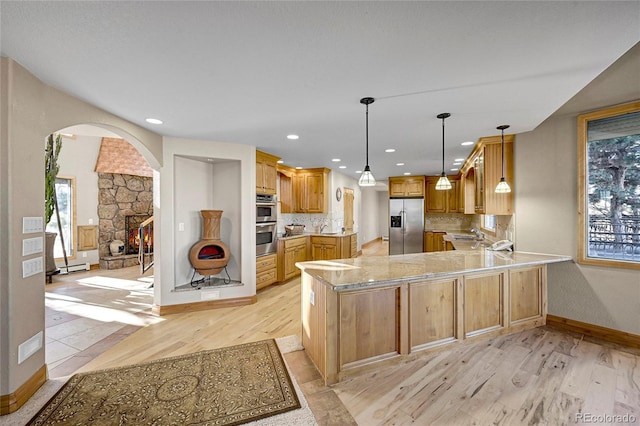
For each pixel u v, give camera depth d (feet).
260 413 5.95
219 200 13.70
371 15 4.31
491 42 5.02
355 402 6.31
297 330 10.25
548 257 10.13
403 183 24.07
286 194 20.53
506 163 11.64
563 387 6.77
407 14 4.28
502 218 13.39
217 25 4.57
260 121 9.68
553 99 7.68
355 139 12.13
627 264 8.84
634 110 8.60
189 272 12.92
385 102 7.96
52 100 6.87
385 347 7.70
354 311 7.27
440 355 8.24
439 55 5.48
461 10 4.20
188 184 12.80
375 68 6.01
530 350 8.53
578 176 9.78
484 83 6.73
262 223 14.88
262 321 11.09
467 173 18.42
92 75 6.34
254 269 13.33
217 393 6.61
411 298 7.98
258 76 6.40
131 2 4.04
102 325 10.63
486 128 10.50
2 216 5.76
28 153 6.22
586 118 9.58
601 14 4.27
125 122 9.55
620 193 9.08
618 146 9.09
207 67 5.99
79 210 20.49
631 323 8.82
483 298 9.11
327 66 5.93
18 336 5.99
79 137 20.44
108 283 16.81
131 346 8.96
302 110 8.58
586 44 5.08
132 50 5.34
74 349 8.77
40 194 6.57
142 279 17.80
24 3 4.03
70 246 20.10
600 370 7.47
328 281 6.92
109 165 21.67
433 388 6.79
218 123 9.91
